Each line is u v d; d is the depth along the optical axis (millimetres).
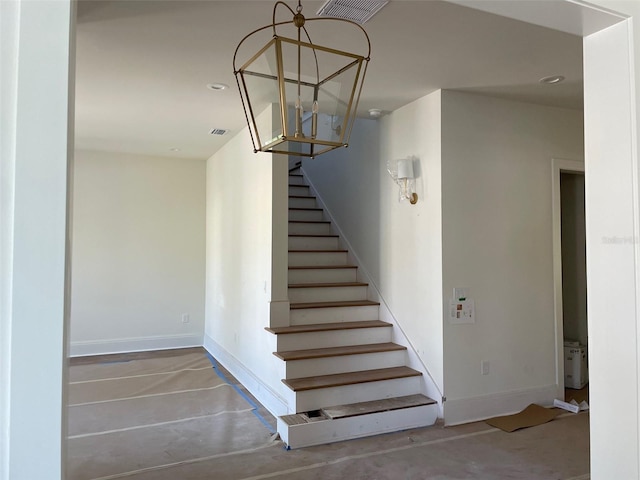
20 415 896
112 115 4414
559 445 3355
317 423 3363
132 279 6242
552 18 1583
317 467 3014
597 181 1676
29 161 907
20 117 902
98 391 4570
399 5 2422
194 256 6555
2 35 904
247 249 4844
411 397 3881
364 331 4301
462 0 1479
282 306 4203
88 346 6020
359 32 2740
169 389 4652
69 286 972
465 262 3854
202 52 3010
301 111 1781
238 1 2385
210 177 6430
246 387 4715
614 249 1615
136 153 6207
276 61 1689
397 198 4336
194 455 3182
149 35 2764
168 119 4559
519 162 4121
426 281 3947
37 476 902
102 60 3127
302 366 3834
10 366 891
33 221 907
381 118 4590
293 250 5031
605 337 1638
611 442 1610
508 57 3119
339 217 5453
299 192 6320
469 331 3859
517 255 4086
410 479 2861
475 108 3930
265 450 3262
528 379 4098
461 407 3797
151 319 6324
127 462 3074
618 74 1620
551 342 4219
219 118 4523
